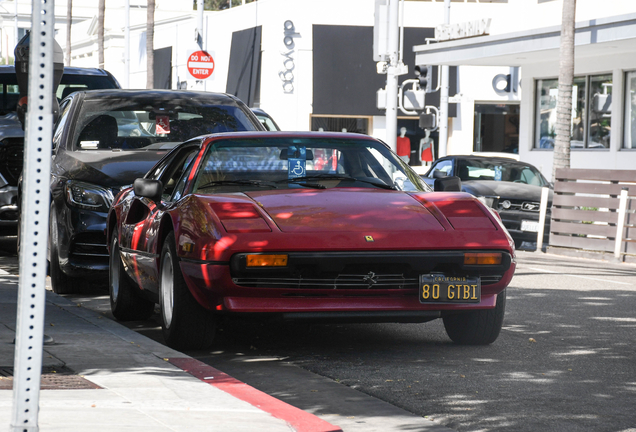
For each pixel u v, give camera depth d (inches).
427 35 1715.1
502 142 1728.6
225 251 299.1
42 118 145.4
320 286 305.9
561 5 1122.7
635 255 738.8
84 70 687.1
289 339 362.6
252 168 354.9
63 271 460.4
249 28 1784.0
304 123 1684.3
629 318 422.9
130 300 397.7
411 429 234.7
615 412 252.5
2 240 768.3
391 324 402.3
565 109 976.9
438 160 909.2
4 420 206.8
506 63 1250.0
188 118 506.9
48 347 300.5
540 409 255.3
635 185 745.6
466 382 288.0
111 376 262.5
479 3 1729.8
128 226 386.0
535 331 384.8
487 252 314.5
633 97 1098.1
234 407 233.8
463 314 345.1
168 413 224.2
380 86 1691.7
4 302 389.4
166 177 387.9
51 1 145.8
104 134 494.9
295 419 229.5
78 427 206.5
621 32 938.7
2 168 626.8
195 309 319.9
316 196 334.6
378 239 305.6
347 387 282.5
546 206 803.4
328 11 1679.4
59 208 458.3
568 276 598.9
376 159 371.9
